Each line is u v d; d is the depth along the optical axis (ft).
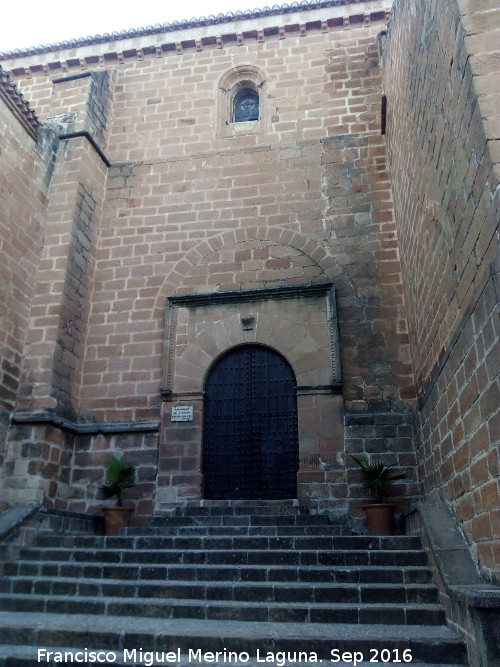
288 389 32.37
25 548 23.86
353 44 40.81
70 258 33.88
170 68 42.93
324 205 36.04
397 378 30.99
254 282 34.83
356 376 31.48
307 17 41.88
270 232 35.96
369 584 19.01
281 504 29.25
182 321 34.50
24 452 28.89
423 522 20.47
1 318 29.96
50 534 26.02
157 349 34.14
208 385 33.37
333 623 17.21
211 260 35.94
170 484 30.81
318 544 22.61
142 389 33.27
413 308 28.91
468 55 15.93
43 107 43.24
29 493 27.96
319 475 29.63
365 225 34.94
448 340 20.59
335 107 38.96
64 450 31.07
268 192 37.11
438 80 19.92
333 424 30.53
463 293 18.03
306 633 15.85
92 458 31.83
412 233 27.96
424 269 24.99
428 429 25.50
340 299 33.35
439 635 15.44
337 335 32.12
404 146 28.94
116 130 41.39
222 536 23.93
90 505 30.73
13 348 30.66
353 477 29.35
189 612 18.13
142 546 23.81
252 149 38.68
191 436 31.73
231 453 31.68
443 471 22.20
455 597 15.38
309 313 33.17
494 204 14.42
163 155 39.81
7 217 31.22
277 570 20.04
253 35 42.42
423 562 20.47
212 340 33.73
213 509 28.73
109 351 34.45
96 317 35.50
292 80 40.47
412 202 27.35
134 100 42.27
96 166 38.45
